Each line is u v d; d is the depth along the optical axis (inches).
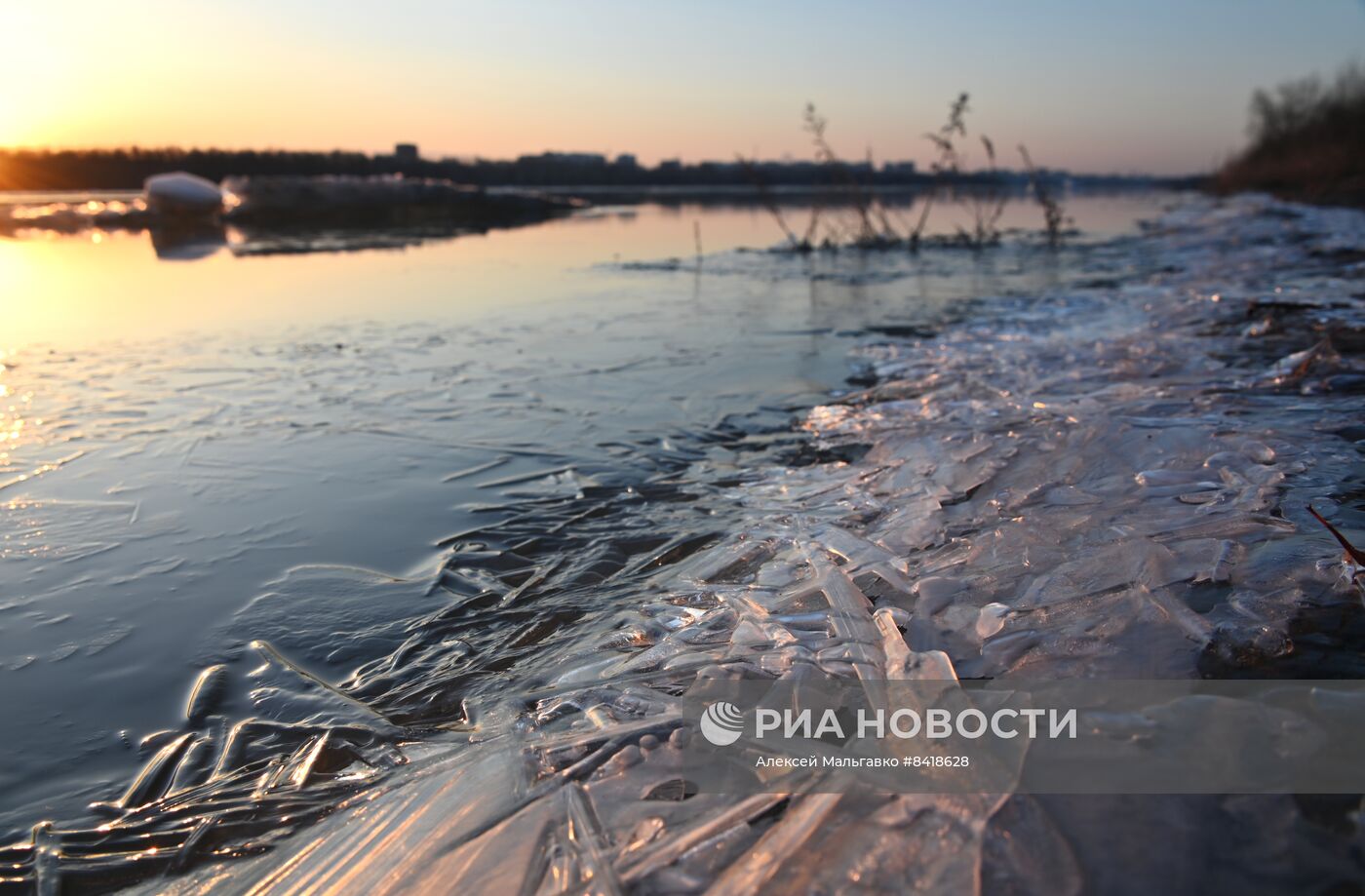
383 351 225.3
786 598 85.0
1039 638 72.4
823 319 265.6
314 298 320.8
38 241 576.4
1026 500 103.7
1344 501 94.3
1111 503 99.2
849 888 48.9
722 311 285.9
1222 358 171.5
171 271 407.5
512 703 73.5
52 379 195.8
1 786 67.9
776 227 730.8
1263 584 76.5
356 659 83.9
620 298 319.3
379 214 851.4
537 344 233.0
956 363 186.4
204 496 126.3
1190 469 107.2
